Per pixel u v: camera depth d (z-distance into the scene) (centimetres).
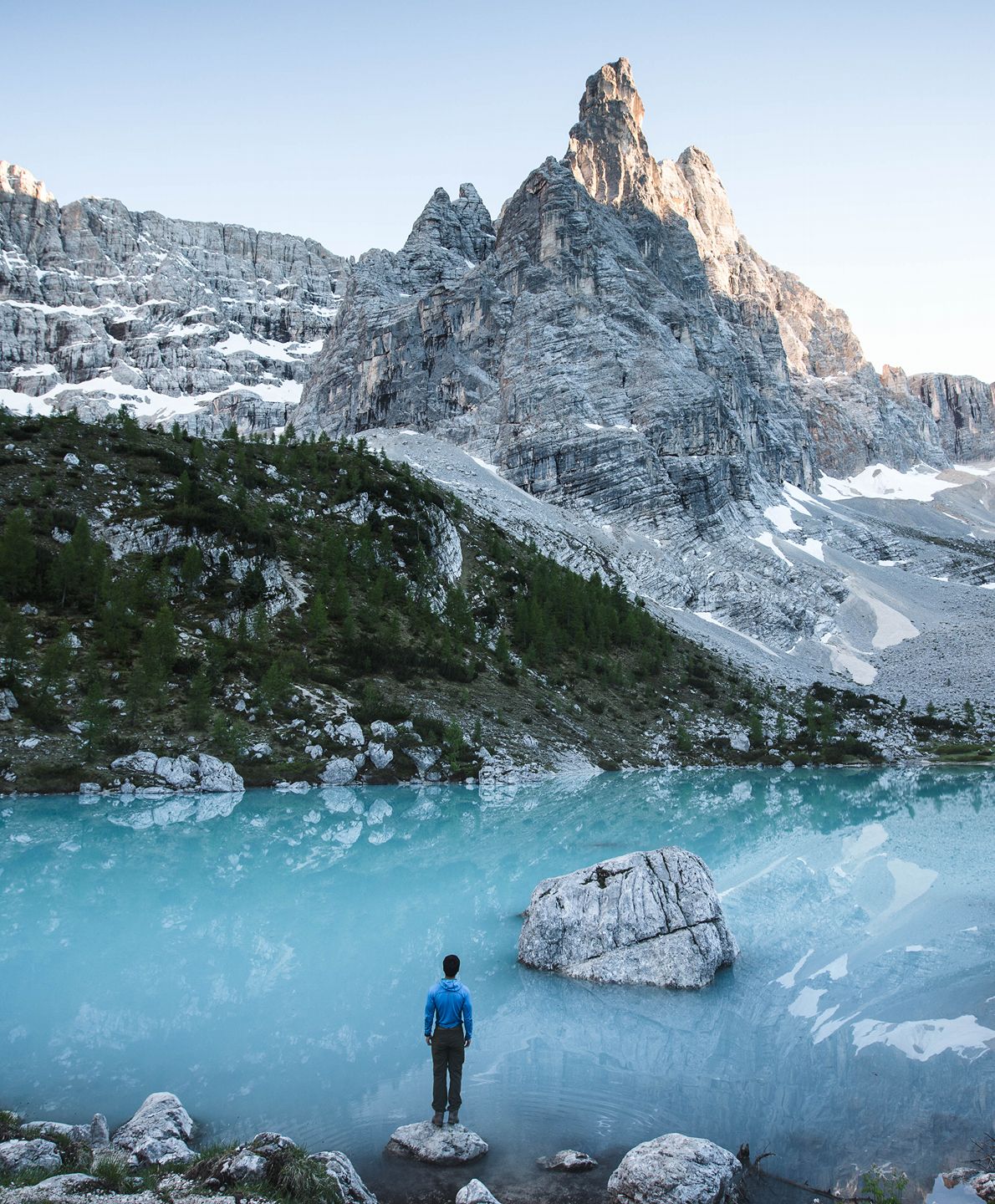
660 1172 1450
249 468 13762
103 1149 1480
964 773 10812
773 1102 1839
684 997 2533
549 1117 1775
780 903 3734
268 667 9131
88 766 6806
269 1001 2472
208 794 6906
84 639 8562
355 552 12688
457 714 9712
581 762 9744
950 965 2817
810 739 12094
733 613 18450
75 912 3462
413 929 3284
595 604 14388
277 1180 1351
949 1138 1659
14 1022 2281
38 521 10000
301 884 4069
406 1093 1881
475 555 15500
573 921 2872
